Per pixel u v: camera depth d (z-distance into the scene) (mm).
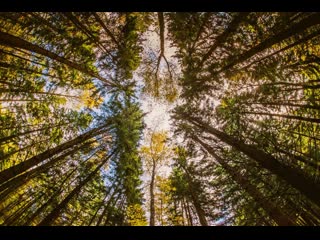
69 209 11609
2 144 10750
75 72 11820
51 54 9594
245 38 8234
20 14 8898
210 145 11648
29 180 10516
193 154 12445
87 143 12992
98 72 12961
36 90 11484
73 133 13062
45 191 11547
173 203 17172
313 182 6312
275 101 9008
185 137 12781
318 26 7406
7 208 10750
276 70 8609
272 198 7625
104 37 12023
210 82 9602
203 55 9148
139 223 14266
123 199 15055
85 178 12742
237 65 9039
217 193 10039
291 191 7266
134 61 13266
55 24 9711
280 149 8109
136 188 15914
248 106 9109
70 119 12914
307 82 8172
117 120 14930
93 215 13000
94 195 12656
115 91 14273
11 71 10336
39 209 10562
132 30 12258
